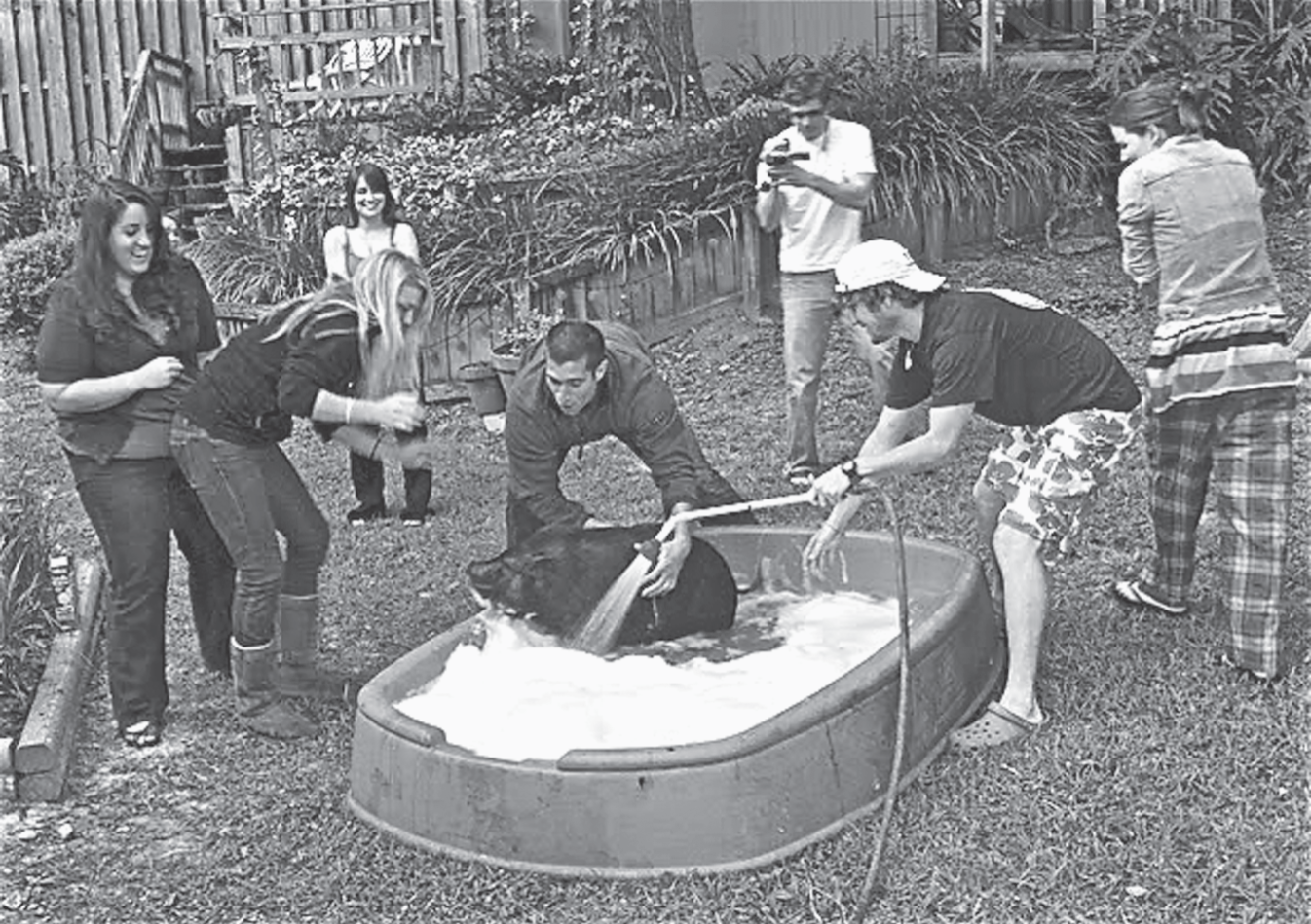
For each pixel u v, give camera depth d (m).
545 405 5.32
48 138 15.93
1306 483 6.91
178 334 5.22
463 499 7.88
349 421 4.98
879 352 5.45
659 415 5.30
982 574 5.27
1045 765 4.66
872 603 5.79
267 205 11.49
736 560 6.02
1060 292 10.30
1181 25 11.90
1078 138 11.56
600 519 7.32
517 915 4.14
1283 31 11.96
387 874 4.36
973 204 11.06
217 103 15.53
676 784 4.20
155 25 15.99
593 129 11.74
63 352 5.03
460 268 9.80
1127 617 5.73
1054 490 4.84
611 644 5.30
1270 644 5.10
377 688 4.80
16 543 6.00
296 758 5.14
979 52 13.14
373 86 14.94
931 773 4.66
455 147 11.73
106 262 5.06
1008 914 4.02
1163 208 5.13
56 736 5.04
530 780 4.27
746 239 10.28
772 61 14.58
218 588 5.77
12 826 4.82
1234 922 3.93
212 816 4.81
